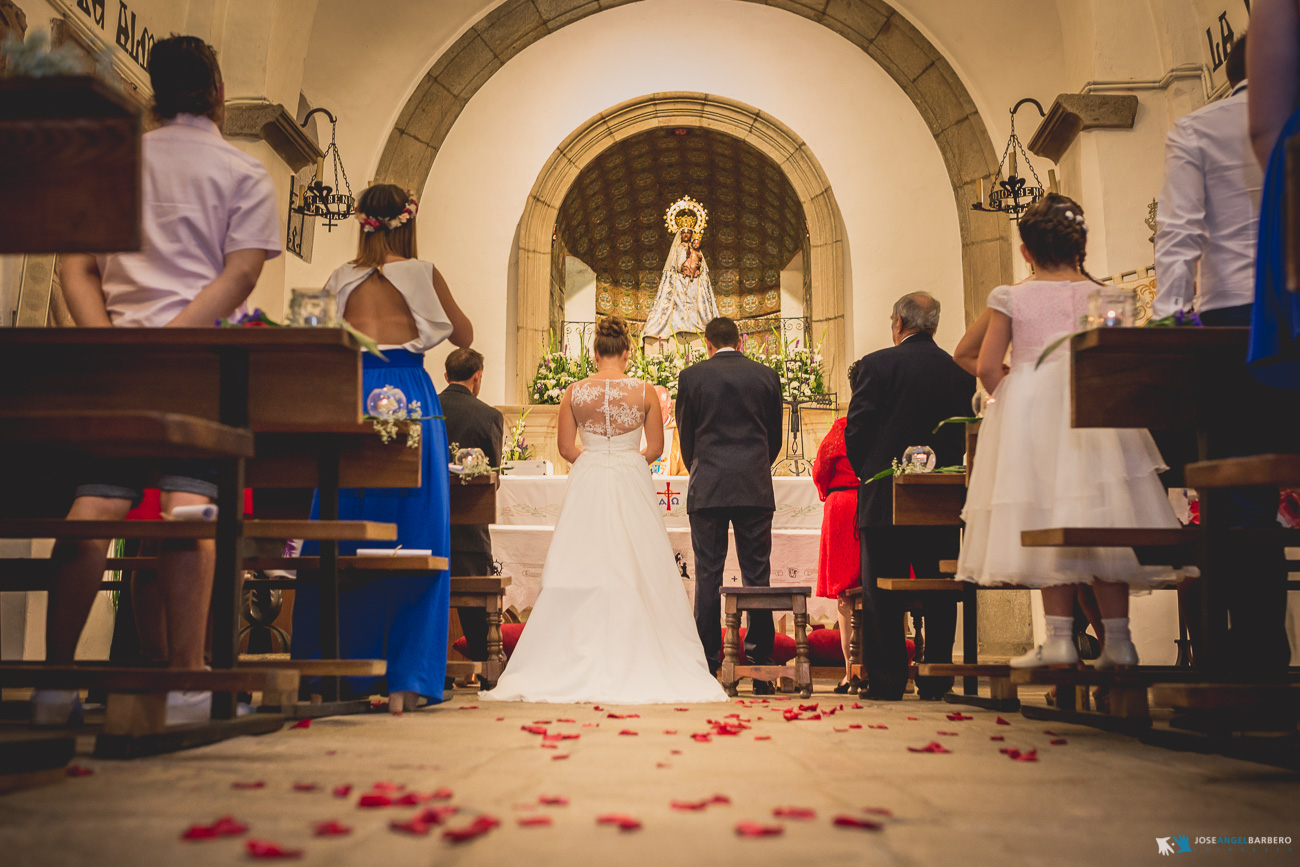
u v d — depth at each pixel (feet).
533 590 20.67
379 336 12.35
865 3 31.35
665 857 4.37
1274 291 6.28
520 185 32.81
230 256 9.21
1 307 15.51
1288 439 8.93
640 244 41.81
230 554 8.27
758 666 15.75
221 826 4.73
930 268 31.48
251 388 8.64
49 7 16.19
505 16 31.58
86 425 6.57
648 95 33.32
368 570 11.90
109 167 5.94
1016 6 29.30
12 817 5.14
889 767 7.11
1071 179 22.91
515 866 4.21
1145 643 19.93
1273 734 9.13
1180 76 21.47
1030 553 9.93
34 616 15.70
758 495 16.42
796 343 37.32
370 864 4.24
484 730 9.47
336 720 10.46
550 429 31.45
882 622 14.85
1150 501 9.77
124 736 7.20
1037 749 8.25
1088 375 8.93
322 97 30.12
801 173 33.22
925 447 14.28
